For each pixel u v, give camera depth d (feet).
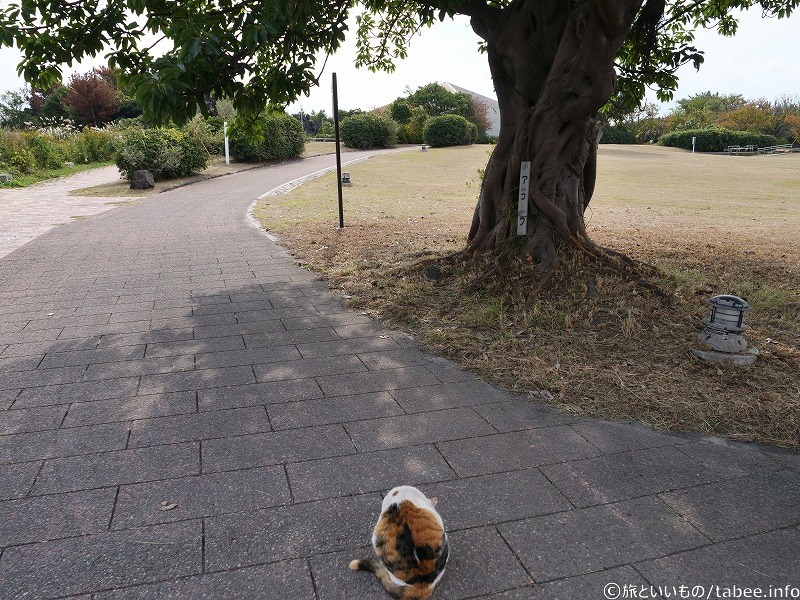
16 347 16.83
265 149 95.50
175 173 71.77
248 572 8.10
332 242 33.01
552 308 18.30
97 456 11.02
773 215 47.93
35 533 8.85
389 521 7.80
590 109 19.61
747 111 188.44
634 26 23.24
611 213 49.47
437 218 44.19
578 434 11.93
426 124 150.51
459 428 12.17
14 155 75.72
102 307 20.95
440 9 20.08
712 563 8.36
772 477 10.50
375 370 15.20
